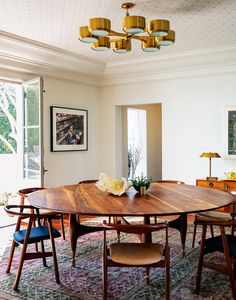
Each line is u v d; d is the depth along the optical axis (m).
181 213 2.43
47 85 5.30
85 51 4.96
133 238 4.10
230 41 4.46
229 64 4.94
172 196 3.09
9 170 6.39
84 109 6.04
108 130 6.38
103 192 3.33
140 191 3.17
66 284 2.84
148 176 7.80
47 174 5.30
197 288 2.67
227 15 3.50
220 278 2.95
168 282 2.36
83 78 5.83
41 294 2.66
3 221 5.02
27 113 4.86
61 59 5.05
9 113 7.31
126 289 2.76
